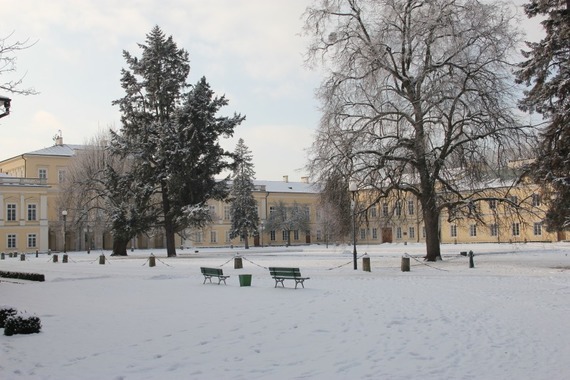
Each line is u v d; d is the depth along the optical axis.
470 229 84.88
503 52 31.61
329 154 33.47
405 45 33.53
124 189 53.62
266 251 63.53
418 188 36.28
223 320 13.26
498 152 32.41
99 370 8.73
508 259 36.50
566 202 29.50
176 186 50.66
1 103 22.38
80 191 67.31
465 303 15.88
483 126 32.38
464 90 32.06
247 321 13.09
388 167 33.19
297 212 104.62
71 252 76.69
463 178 34.38
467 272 26.88
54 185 87.56
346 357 9.52
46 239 82.31
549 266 30.11
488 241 82.19
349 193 33.47
